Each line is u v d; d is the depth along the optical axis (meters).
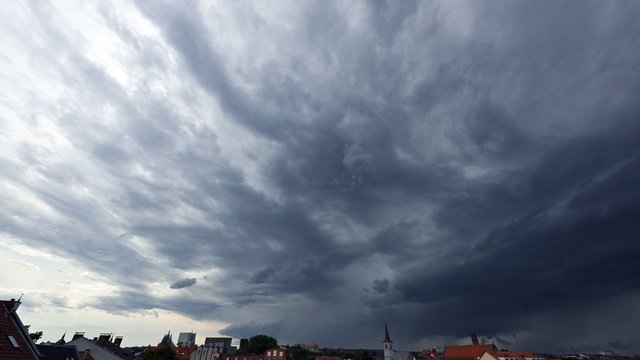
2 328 38.41
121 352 103.31
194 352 134.00
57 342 85.44
